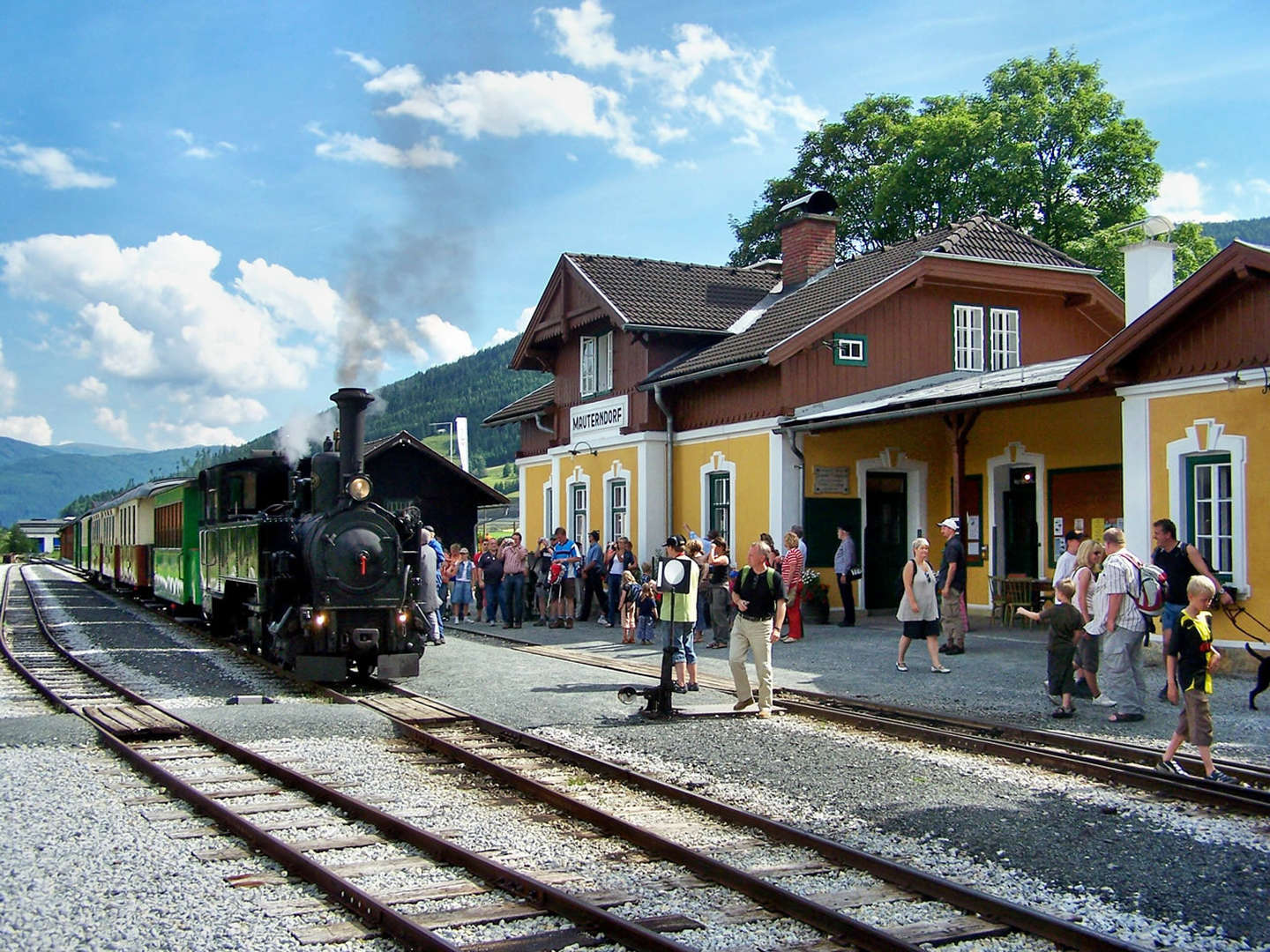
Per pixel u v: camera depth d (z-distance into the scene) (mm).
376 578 13992
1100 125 33000
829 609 19594
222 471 18703
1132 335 13891
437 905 5820
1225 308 13414
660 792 8203
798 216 24984
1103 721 10883
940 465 21297
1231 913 5742
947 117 32812
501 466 135250
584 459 25703
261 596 14992
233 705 12125
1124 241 30109
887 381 20781
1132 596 10875
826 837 7141
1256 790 7953
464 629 20922
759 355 19281
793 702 12109
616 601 21188
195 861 6555
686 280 25047
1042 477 19094
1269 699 11797
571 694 12852
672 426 22906
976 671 14016
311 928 5469
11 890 5980
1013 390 15297
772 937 5414
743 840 7039
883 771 8922
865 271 22141
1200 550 13820
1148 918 5703
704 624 20016
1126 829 7293
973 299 21875
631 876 6336
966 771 8906
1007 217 32781
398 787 8539
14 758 9453
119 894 5941
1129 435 14547
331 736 10570
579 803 7586
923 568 13992
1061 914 5715
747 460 20688
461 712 11469
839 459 20250
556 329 26078
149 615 25219
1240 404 13242
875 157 37281
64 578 50031
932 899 5926
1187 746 9656
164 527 25000
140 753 9531
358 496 14172
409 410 175000
